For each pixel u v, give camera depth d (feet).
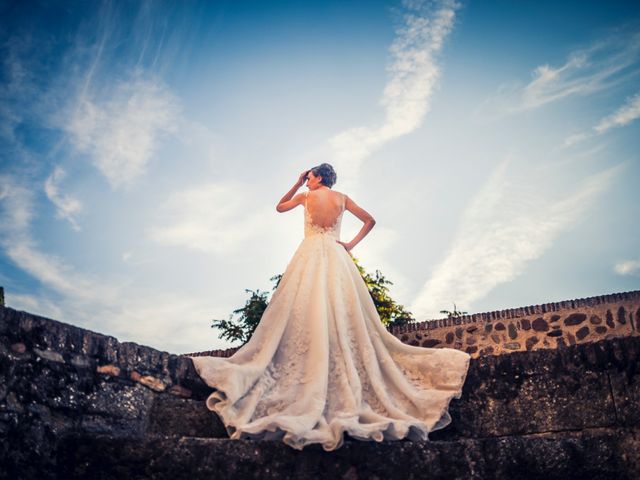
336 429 11.05
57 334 11.87
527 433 13.05
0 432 10.59
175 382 13.62
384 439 11.66
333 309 14.32
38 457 11.02
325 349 13.37
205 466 10.85
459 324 25.77
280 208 16.89
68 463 11.21
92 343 12.40
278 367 13.47
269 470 10.93
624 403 12.53
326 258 15.38
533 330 24.35
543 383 13.30
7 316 11.21
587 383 12.98
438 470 11.13
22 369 11.16
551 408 13.06
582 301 23.88
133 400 12.70
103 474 11.04
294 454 11.09
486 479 11.10
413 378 13.73
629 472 11.27
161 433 12.85
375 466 11.09
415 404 12.87
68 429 11.58
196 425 12.87
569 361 13.26
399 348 14.32
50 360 11.62
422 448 11.32
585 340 23.32
